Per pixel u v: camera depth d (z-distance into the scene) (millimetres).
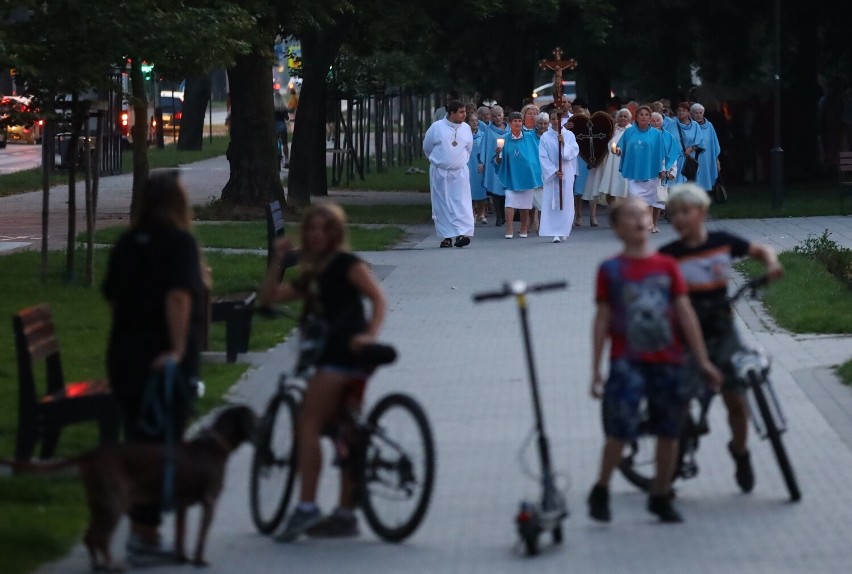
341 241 22078
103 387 26828
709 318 24422
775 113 84250
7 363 37594
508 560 21328
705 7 100938
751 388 24438
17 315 26078
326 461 27203
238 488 26000
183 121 169875
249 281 52094
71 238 53812
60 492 25031
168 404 20328
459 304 48625
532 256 63219
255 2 68188
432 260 62156
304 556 21641
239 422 21156
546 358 38344
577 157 77750
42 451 27172
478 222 83125
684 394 22875
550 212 70438
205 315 38062
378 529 22484
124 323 21219
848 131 118875
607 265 22844
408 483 22016
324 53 88875
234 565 21141
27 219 81062
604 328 22953
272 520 22859
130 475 20234
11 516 23156
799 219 79625
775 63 84062
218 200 84938
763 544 22047
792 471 24547
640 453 25125
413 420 22078
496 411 31766
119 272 21141
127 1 49000
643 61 105062
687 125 81812
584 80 136875
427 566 21047
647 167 74062
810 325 42125
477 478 26125
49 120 50062
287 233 69438
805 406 31969
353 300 21969
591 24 95438
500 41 101375
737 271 55188
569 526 23234
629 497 25062
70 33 48188
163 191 21250
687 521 23422
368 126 134875
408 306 48312
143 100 56125
